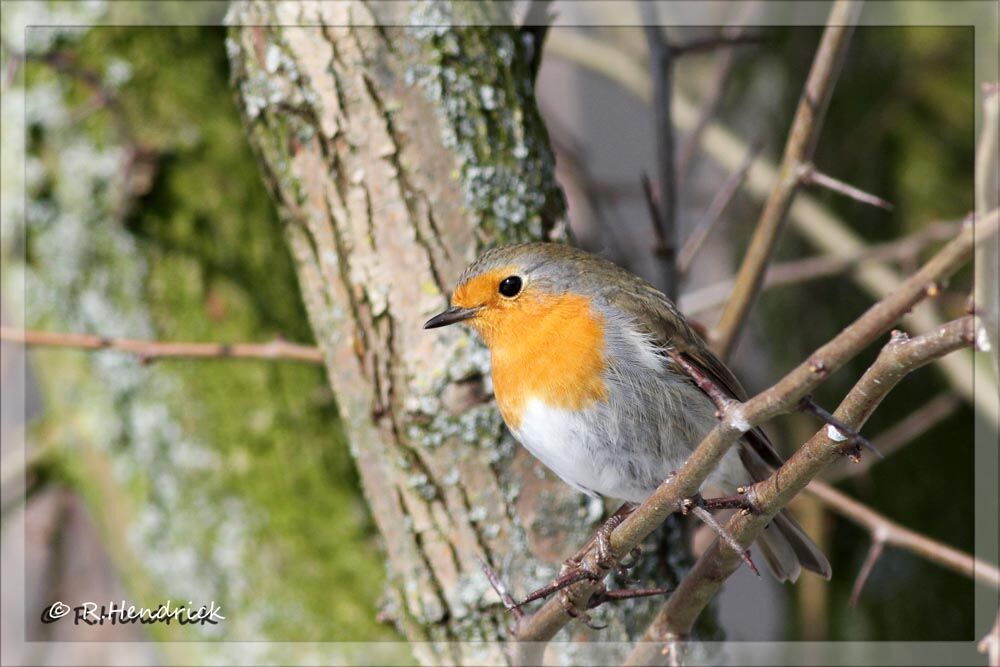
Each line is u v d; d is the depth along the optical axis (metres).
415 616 6.97
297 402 9.80
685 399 6.92
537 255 6.80
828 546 11.02
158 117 9.77
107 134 9.68
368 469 7.11
